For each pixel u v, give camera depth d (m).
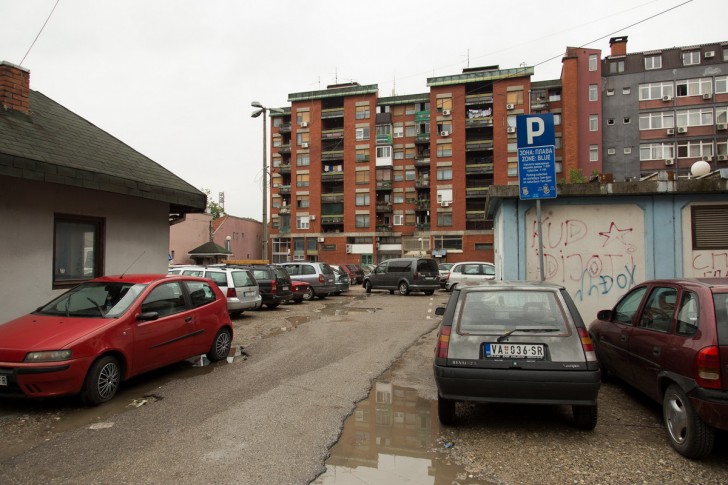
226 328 8.02
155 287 6.62
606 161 48.03
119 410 5.29
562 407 5.49
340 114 57.69
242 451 4.15
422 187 55.03
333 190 59.09
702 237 7.85
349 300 20.44
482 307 4.79
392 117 56.84
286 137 61.28
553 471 3.80
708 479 3.64
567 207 8.29
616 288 8.09
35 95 10.01
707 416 3.71
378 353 8.54
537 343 4.42
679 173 46.41
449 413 4.75
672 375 4.13
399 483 3.61
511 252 8.40
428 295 23.14
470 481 3.64
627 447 4.28
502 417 5.14
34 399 5.64
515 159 50.69
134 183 8.83
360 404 5.59
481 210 52.38
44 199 8.00
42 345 5.14
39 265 7.89
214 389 6.13
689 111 46.56
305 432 4.61
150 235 10.35
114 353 5.73
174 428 4.71
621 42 49.31
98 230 9.15
